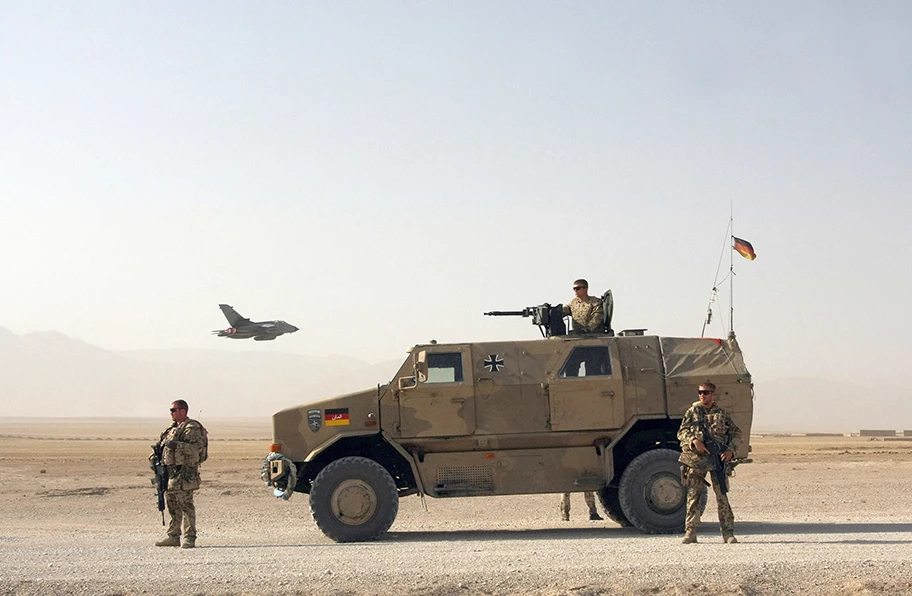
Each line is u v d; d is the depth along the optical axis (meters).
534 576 8.97
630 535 13.66
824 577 8.78
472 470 14.00
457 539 13.48
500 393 13.97
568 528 15.45
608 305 14.90
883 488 23.06
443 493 13.91
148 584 8.90
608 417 13.98
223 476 29.67
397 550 11.63
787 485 24.02
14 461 37.19
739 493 22.19
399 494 14.61
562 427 13.95
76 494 24.36
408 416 13.91
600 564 9.61
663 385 14.11
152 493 24.56
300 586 8.73
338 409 13.91
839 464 31.67
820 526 14.54
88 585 8.86
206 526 17.47
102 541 13.95
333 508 13.39
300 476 14.43
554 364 14.12
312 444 13.85
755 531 13.95
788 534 13.26
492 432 13.91
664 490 13.71
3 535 15.38
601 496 15.66
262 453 47.22
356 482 13.47
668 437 14.53
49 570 9.84
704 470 11.88
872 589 8.30
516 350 14.17
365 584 8.77
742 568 9.12
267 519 18.81
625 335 14.65
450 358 14.09
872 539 12.14
